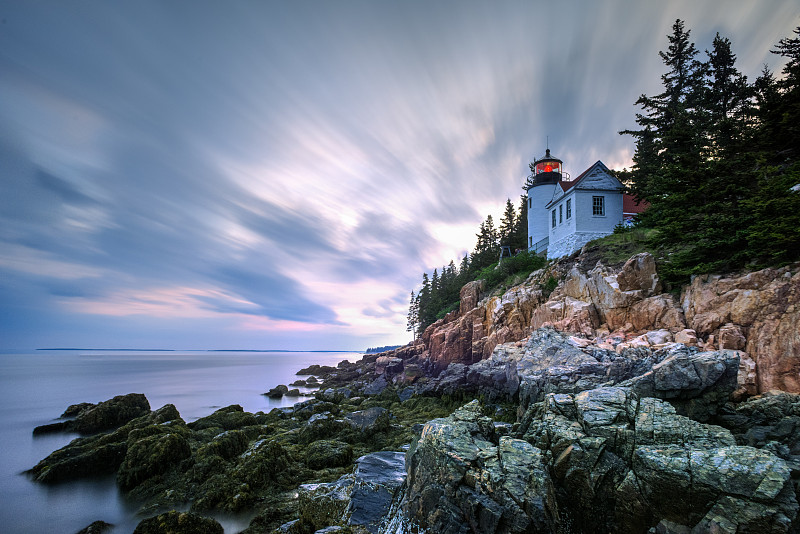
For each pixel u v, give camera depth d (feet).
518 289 121.49
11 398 159.43
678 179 74.74
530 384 72.69
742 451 32.60
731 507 30.09
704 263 65.51
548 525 30.94
